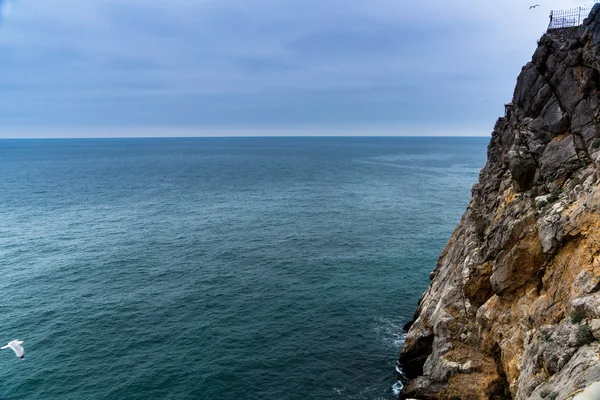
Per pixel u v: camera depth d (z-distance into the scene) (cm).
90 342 4153
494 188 3703
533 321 2338
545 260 2477
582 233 2184
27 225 8625
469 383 2784
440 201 11344
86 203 11200
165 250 7000
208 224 8788
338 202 11256
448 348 3100
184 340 4188
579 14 3084
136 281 5659
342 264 6294
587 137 2644
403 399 3170
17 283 5566
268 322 4550
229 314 4725
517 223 2686
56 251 6919
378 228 8350
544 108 2989
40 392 3444
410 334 3803
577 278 2050
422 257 6606
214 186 14562
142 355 3931
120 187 14275
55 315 4691
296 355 3959
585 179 2492
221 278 5759
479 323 2967
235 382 3575
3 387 3497
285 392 3475
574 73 2798
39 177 16962
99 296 5188
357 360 3897
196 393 3438
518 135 3145
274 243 7375
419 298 5134
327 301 5050
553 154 2803
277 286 5484
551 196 2638
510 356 2488
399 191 13150
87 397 3384
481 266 3089
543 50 3094
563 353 1883
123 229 8350
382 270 6053
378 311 4812
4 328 4406
